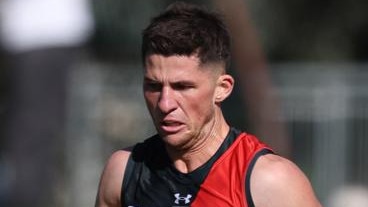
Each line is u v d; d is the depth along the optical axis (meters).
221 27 15.30
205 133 15.28
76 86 41.34
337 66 42.75
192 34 14.77
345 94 39.72
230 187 15.09
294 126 39.62
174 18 15.05
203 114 15.09
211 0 34.22
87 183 40.53
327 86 39.81
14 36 25.03
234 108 39.66
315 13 53.16
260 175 14.98
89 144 41.16
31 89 24.47
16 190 24.53
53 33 25.09
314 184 39.59
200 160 15.35
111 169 16.17
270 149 15.46
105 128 41.62
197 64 14.83
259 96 36.72
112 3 48.94
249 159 15.15
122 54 49.78
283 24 51.62
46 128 24.47
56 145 25.98
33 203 24.47
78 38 25.73
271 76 39.78
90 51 47.28
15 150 24.45
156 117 15.04
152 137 16.06
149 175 15.74
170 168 15.54
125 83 42.16
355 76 39.81
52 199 34.25
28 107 24.42
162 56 14.79
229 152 15.36
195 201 15.27
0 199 32.22
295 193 14.90
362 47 54.22
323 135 39.62
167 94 14.84
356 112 39.66
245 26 35.00
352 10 53.66
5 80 35.41
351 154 39.72
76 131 40.66
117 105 41.97
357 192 39.50
